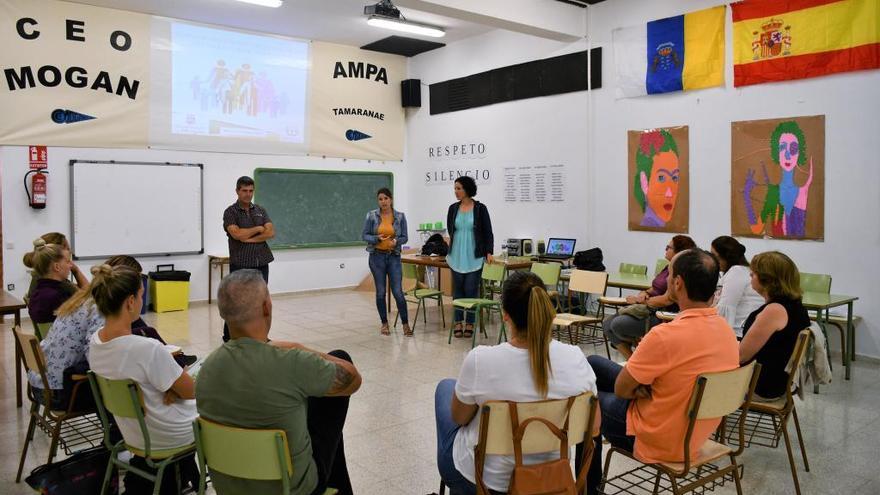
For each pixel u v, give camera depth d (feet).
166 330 21.85
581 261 22.49
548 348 6.56
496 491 6.61
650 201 22.06
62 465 8.74
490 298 22.25
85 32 23.75
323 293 30.25
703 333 7.45
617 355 17.98
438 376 15.88
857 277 17.40
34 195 22.90
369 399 14.08
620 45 22.50
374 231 20.63
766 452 11.12
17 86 22.62
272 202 28.81
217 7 24.34
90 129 24.11
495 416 6.32
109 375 7.84
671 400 7.45
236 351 6.37
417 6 19.56
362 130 31.09
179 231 26.37
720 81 19.90
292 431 6.38
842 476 10.18
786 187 18.63
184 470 9.18
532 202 26.30
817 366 10.69
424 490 9.78
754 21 18.97
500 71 27.17
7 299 14.11
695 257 7.59
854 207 17.34
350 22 26.48
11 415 12.98
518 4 21.40
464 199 20.33
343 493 8.18
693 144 20.77
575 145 24.44
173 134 25.99
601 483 8.48
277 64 28.32
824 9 17.53
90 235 24.36
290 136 28.99
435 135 30.89
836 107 17.53
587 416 6.76
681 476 7.44
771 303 9.98
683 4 20.65
